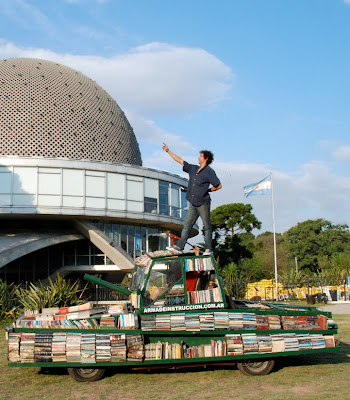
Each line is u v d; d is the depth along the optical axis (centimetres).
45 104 3066
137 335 699
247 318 720
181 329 705
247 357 705
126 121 3734
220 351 706
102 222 2878
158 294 718
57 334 688
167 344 707
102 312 748
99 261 2944
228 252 4069
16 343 684
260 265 4100
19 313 1684
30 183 2625
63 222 2939
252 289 3095
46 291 1708
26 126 2956
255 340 713
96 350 685
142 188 2908
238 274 2992
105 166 2778
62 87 3219
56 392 636
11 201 2589
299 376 704
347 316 1622
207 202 752
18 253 2417
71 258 2941
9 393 636
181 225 3172
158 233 3145
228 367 765
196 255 728
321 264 4753
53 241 2675
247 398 588
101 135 3253
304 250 5062
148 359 698
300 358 848
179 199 3152
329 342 740
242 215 4281
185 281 723
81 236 2855
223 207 4306
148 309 707
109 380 694
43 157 2655
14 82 3103
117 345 690
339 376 701
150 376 714
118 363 686
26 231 2795
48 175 2658
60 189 2661
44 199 2628
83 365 680
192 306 713
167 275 727
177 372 738
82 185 2709
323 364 793
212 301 719
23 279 2856
